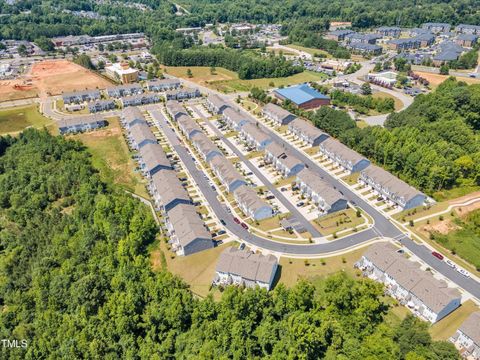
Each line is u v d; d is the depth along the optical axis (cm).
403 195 13538
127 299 9388
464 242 11894
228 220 13475
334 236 12500
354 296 9125
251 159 17362
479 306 9881
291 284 10800
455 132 16425
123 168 16862
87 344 8681
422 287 9738
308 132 18575
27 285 11212
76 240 12088
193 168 16775
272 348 8450
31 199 14450
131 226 12306
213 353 8112
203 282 11050
